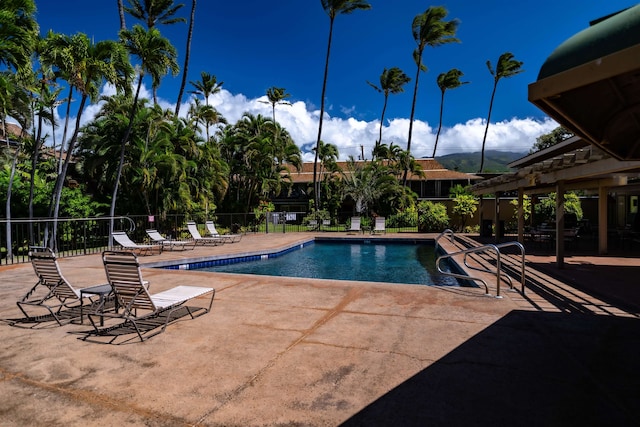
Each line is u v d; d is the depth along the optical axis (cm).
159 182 1583
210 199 1986
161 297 460
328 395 286
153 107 1670
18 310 525
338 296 606
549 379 308
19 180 1484
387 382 306
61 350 378
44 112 1342
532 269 857
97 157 1566
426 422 248
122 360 353
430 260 1286
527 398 278
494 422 247
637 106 247
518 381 305
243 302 571
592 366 332
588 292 624
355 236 1828
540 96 192
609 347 377
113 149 1552
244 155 2438
